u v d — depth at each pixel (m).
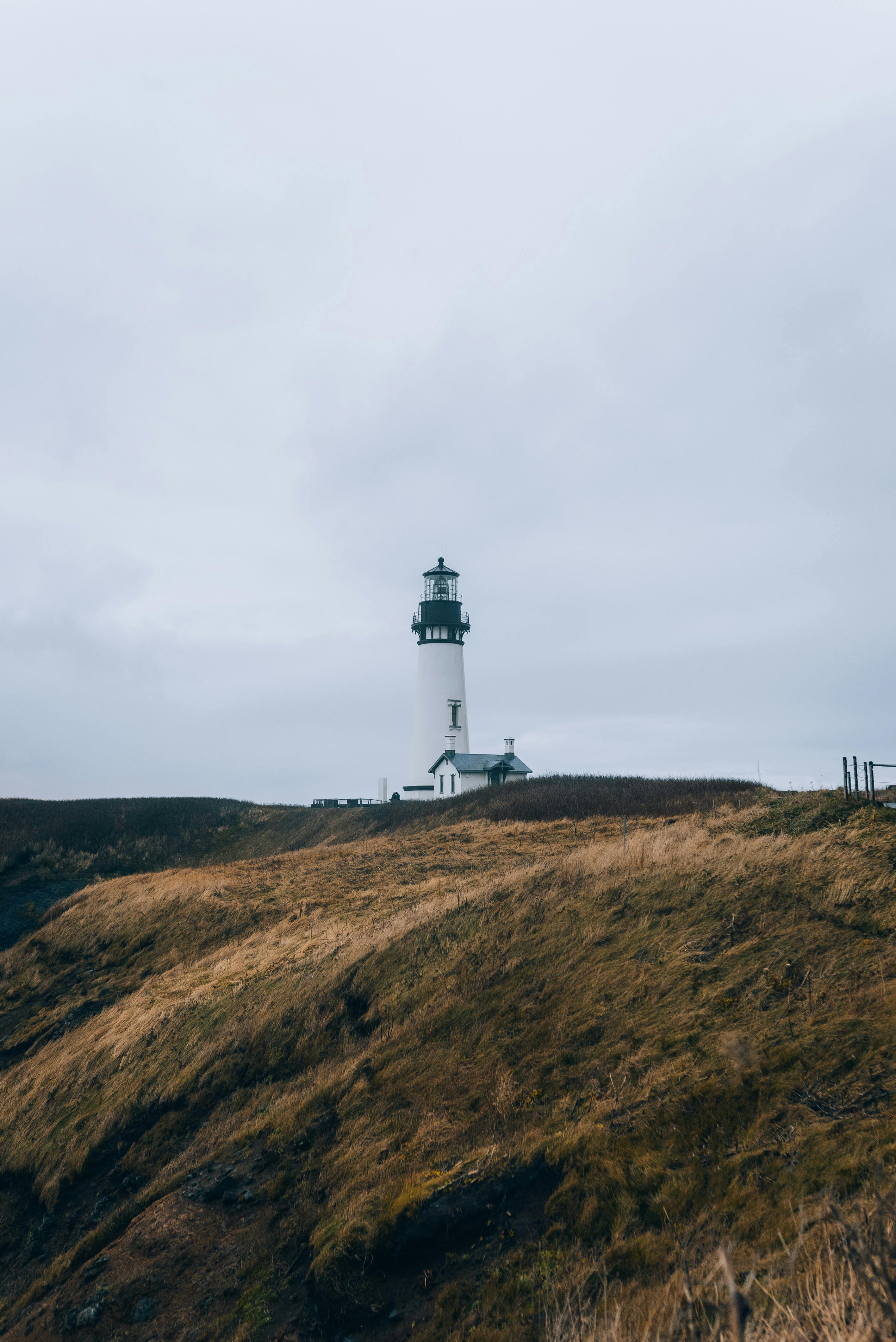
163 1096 16.11
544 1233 8.46
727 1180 7.93
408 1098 12.22
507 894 18.08
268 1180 11.88
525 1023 12.88
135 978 24.72
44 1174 15.50
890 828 14.73
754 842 16.47
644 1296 6.74
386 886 27.56
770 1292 5.62
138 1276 10.69
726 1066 9.61
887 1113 7.78
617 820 34.91
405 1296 8.59
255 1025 17.02
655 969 12.77
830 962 11.07
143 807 61.38
